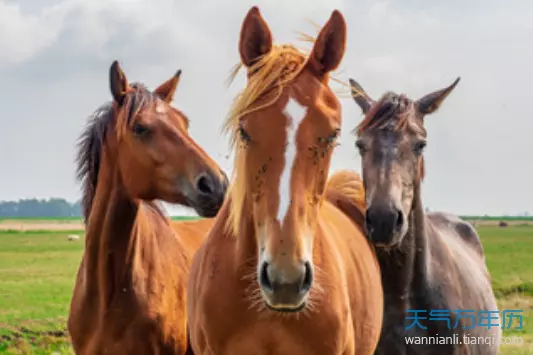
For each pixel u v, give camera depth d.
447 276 7.57
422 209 7.29
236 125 4.86
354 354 5.80
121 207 7.45
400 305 7.26
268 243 4.43
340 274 5.41
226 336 5.18
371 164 6.98
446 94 7.57
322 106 4.72
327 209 6.64
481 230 97.75
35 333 16.08
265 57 4.91
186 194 7.31
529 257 46.75
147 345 7.50
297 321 5.03
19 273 34.31
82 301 7.59
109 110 7.66
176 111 7.80
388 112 7.11
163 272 7.88
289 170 4.52
